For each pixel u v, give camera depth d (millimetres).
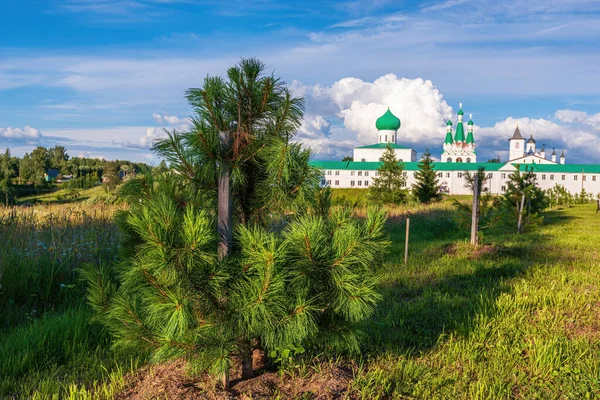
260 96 3828
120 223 3742
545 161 85312
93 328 5418
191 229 3049
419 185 43531
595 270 9336
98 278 3930
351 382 4074
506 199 16797
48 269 7230
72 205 12461
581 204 45438
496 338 5406
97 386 4129
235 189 3953
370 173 88062
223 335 3498
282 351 3828
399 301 7062
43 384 4070
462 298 7016
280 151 3572
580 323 6012
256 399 3723
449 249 11938
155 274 3094
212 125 3717
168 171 3840
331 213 3992
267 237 3414
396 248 12305
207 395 3764
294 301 3482
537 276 8672
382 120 98250
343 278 3516
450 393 4109
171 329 3184
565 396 4121
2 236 8469
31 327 5348
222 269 3350
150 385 4020
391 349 4949
